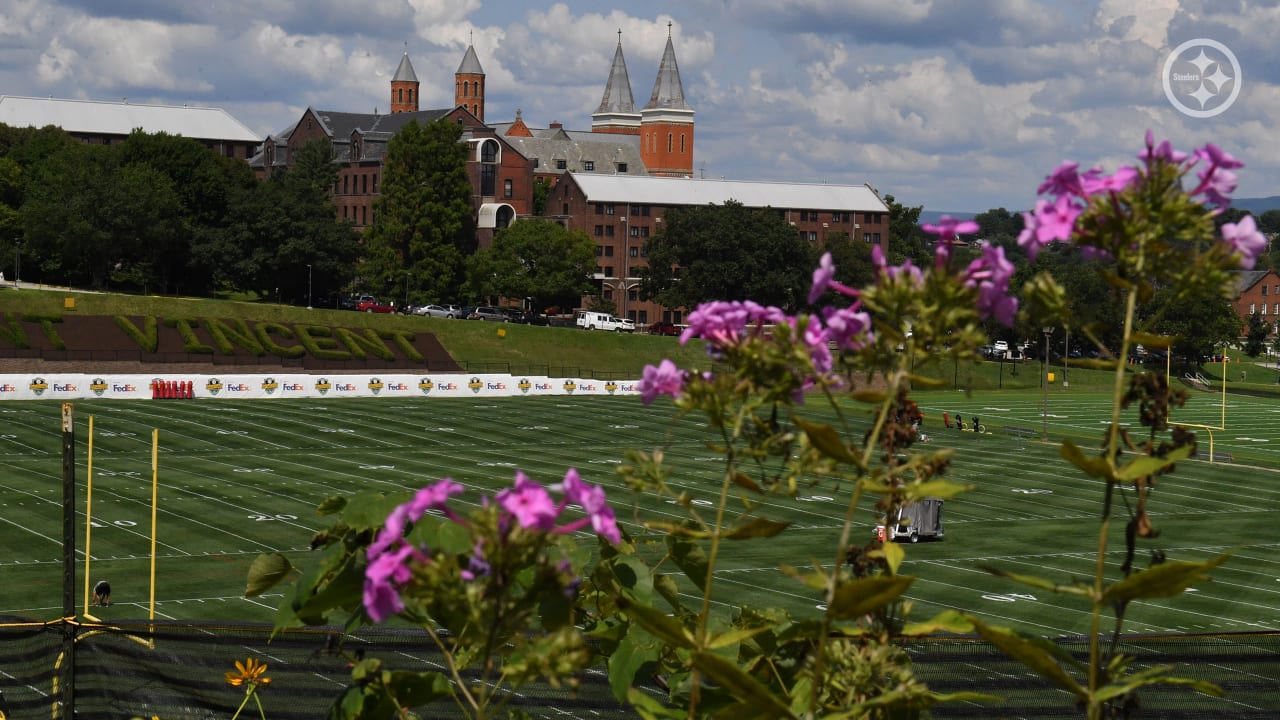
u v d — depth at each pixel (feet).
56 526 220.23
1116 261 17.46
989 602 189.06
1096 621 17.61
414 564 16.66
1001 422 433.07
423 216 635.25
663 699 51.39
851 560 20.49
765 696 18.21
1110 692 17.48
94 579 187.73
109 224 536.42
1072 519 260.83
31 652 61.36
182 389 400.06
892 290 17.30
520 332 541.75
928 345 17.44
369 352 488.44
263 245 583.99
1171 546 238.48
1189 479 318.24
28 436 312.29
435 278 636.48
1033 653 18.24
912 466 18.78
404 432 350.43
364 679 21.25
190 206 586.86
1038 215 17.16
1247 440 417.90
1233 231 16.67
